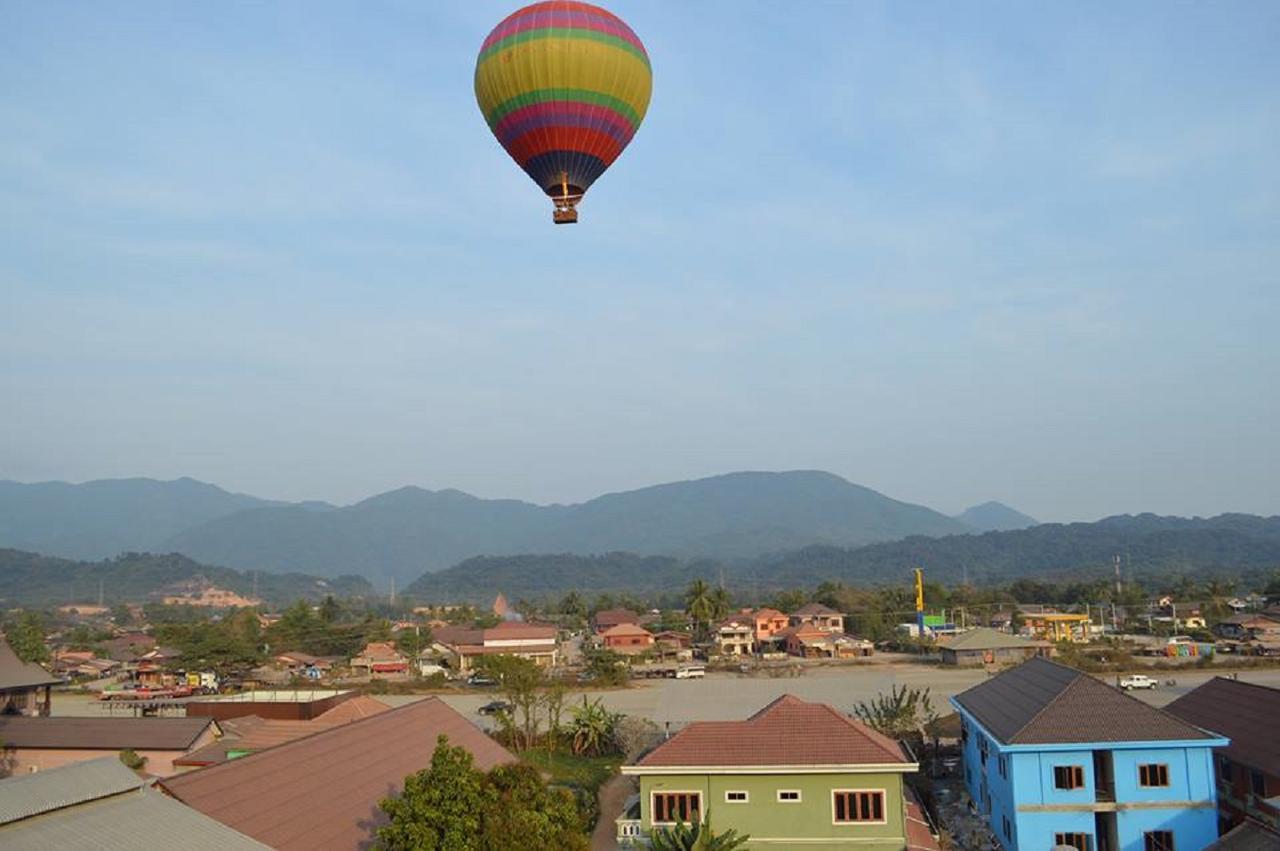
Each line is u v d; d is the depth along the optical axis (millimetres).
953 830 37344
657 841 29359
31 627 132500
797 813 32562
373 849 25516
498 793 25422
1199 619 155500
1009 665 106062
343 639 141250
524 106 40812
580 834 26250
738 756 33094
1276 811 27875
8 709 63875
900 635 140875
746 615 153875
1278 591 190375
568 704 80250
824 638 133250
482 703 85188
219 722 52875
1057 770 32844
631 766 33219
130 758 47438
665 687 95125
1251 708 36500
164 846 23281
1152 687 83438
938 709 71250
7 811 21859
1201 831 32000
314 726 49875
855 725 34344
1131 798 32469
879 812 32375
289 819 27641
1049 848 32406
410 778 25766
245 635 139750
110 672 126062
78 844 22031
